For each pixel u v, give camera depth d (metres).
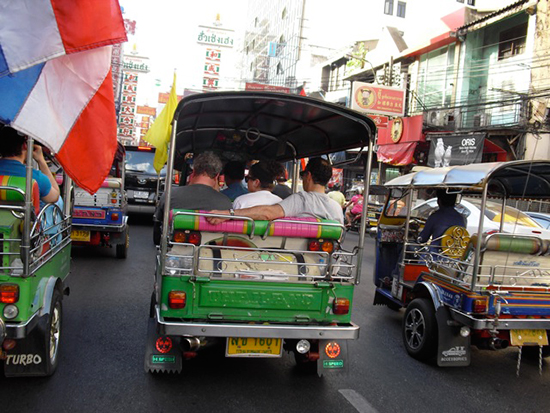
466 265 4.64
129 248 10.24
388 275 6.77
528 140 16.41
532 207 13.75
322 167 4.21
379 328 6.11
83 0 3.09
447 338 4.56
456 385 4.37
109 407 3.41
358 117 3.95
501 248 4.51
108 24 3.23
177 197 4.07
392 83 22.03
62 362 4.16
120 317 5.56
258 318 3.68
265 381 4.10
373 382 4.28
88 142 3.45
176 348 3.74
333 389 4.04
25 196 3.15
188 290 3.57
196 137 5.91
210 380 4.03
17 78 3.06
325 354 3.92
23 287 3.15
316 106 3.90
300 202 4.04
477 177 4.43
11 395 3.49
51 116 3.18
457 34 19.72
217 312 3.61
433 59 21.80
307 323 3.78
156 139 5.25
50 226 3.97
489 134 17.11
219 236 3.80
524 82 17.12
